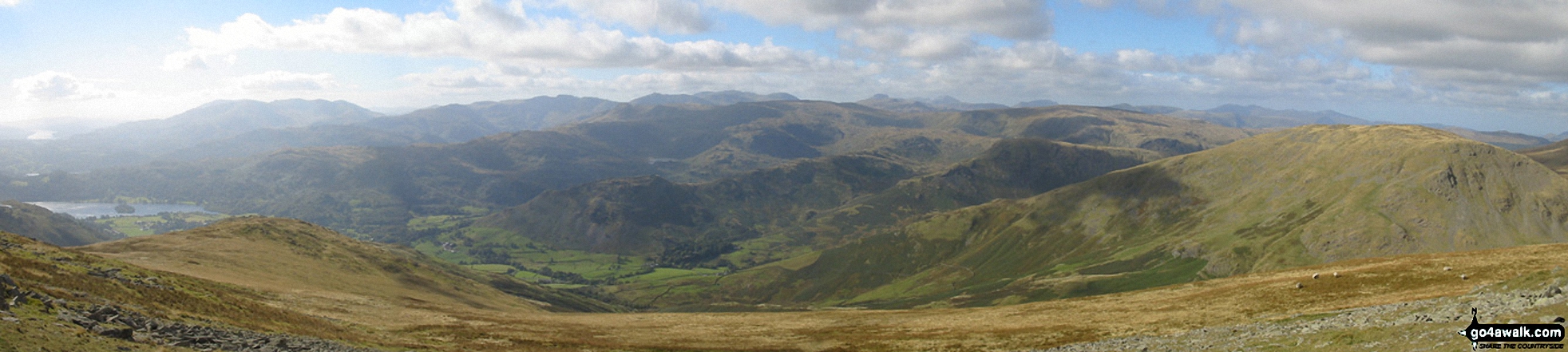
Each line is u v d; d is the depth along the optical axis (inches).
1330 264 5078.7
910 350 3221.0
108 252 5753.0
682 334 4210.1
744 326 4702.3
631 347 3499.0
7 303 1574.8
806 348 3548.2
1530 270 3334.2
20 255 2618.1
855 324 4626.0
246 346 1956.2
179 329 1968.5
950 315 4813.0
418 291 7224.4
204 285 3577.8
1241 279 4923.7
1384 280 3634.4
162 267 5004.9
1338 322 2210.9
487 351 2925.7
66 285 2113.7
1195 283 5152.6
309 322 2940.5
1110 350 2493.8
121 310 1966.0
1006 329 3725.4
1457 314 1800.0
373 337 2950.3
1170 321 3321.9
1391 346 1566.2
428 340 3117.6
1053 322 3917.3
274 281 5324.8
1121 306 4323.3
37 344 1316.4
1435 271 3666.3
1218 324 2994.6
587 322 4820.4
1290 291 3772.1
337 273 6904.5
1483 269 3528.5
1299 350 1776.6
